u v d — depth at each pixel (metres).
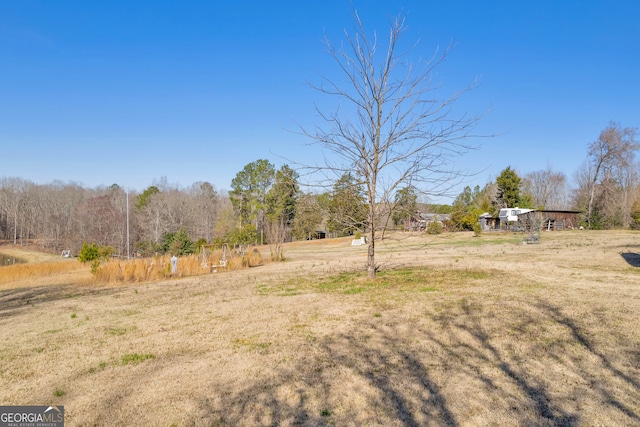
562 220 43.72
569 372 4.66
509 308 7.63
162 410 4.17
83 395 4.63
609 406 3.86
